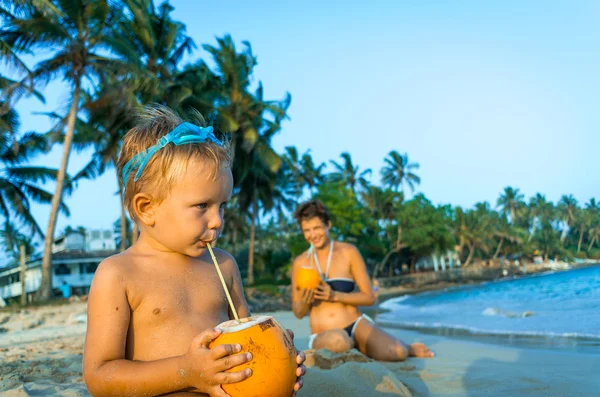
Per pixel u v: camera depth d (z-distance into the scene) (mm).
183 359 1562
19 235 49594
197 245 1724
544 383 3551
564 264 82312
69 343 6289
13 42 18953
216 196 1709
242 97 30406
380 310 17500
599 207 85938
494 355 5176
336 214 42094
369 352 4801
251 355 1524
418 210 56219
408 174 67875
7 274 49938
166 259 1812
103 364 1635
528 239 89938
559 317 9578
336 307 4961
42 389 3246
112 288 1692
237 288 2057
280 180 39031
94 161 26672
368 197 57938
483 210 81062
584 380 3619
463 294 30250
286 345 1629
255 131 29203
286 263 46500
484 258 89688
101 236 51594
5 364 4293
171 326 1740
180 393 1664
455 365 4473
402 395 3057
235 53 30781
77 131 24406
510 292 26344
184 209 1673
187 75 25250
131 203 1755
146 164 1681
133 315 1729
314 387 3018
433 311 14438
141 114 1883
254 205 36875
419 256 65312
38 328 9781
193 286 1831
